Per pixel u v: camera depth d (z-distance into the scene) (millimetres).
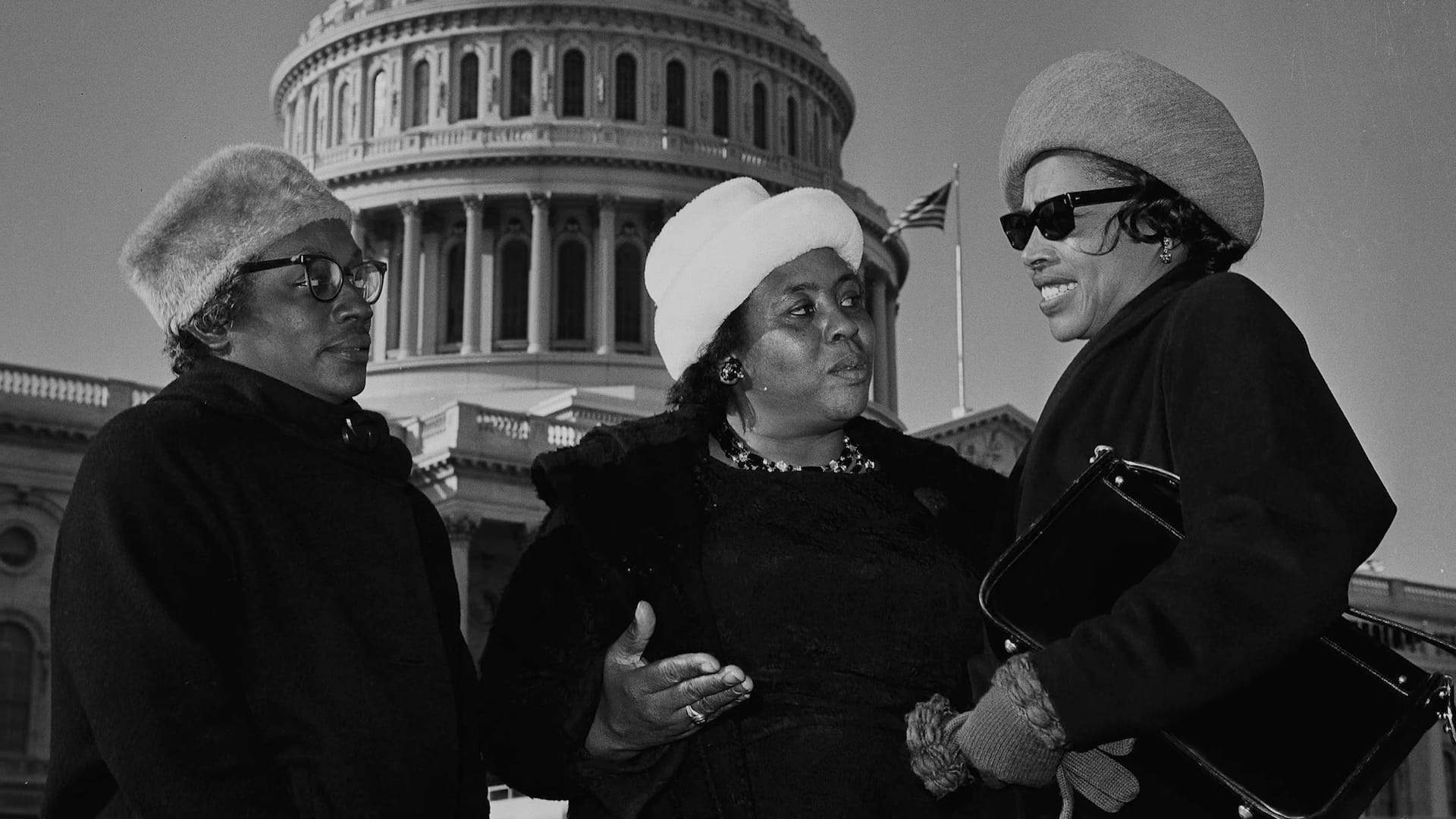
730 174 61625
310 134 65125
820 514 2973
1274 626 1961
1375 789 2146
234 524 2988
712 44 63750
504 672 3033
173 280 3293
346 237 3477
